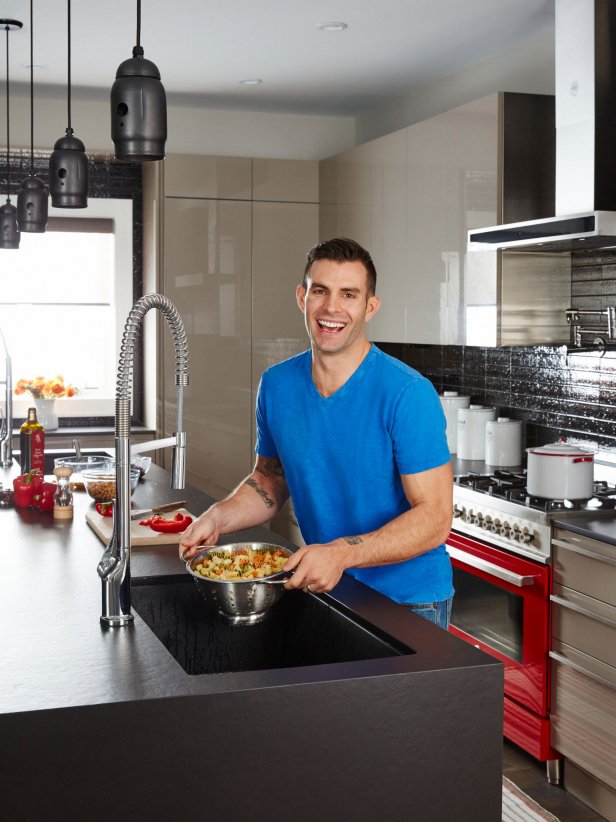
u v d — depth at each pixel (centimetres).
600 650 312
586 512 338
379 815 163
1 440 419
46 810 147
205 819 154
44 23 404
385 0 376
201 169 552
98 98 553
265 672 163
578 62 343
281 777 157
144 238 589
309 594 217
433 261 448
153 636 183
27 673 162
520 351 457
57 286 604
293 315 575
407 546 203
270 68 485
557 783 343
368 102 567
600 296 390
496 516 366
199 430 561
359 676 161
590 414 407
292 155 606
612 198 339
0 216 389
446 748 166
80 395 611
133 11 388
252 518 238
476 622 383
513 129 394
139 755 150
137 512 295
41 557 251
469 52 455
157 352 552
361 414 217
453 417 488
